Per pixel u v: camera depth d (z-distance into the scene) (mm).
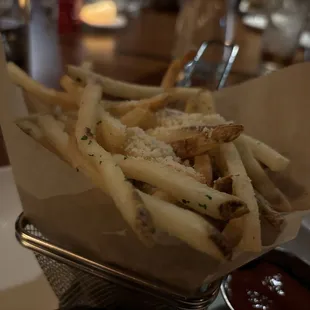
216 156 250
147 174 210
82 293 245
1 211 297
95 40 754
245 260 205
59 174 215
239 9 1041
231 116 325
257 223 203
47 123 239
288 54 703
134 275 219
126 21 899
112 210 206
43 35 751
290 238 218
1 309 242
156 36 793
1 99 226
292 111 289
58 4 778
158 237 194
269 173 288
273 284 276
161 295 212
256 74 614
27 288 255
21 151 225
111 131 233
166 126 263
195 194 194
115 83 290
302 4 715
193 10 647
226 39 674
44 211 232
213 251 179
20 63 575
